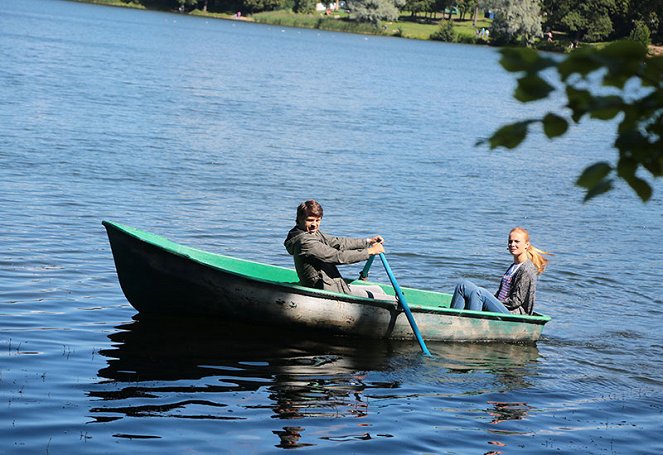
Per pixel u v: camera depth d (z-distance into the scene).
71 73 59.47
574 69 2.70
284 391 11.03
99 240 18.39
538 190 31.30
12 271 15.45
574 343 14.29
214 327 13.55
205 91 56.97
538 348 13.92
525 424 10.51
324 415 10.30
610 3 160.38
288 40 151.88
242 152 33.50
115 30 127.44
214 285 13.30
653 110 2.75
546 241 22.88
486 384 11.96
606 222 26.28
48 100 42.84
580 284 18.48
